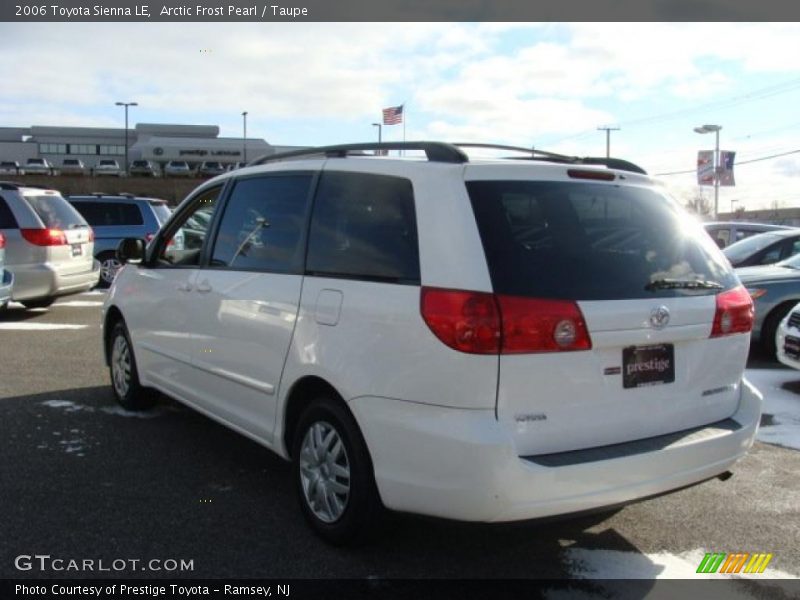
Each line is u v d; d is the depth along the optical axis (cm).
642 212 365
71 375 718
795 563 364
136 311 559
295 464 387
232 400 442
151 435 535
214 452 501
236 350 429
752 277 860
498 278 307
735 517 416
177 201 6178
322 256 377
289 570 344
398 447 321
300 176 414
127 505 412
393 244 340
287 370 383
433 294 312
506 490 297
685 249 368
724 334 365
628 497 321
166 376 522
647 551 374
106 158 9712
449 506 307
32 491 428
